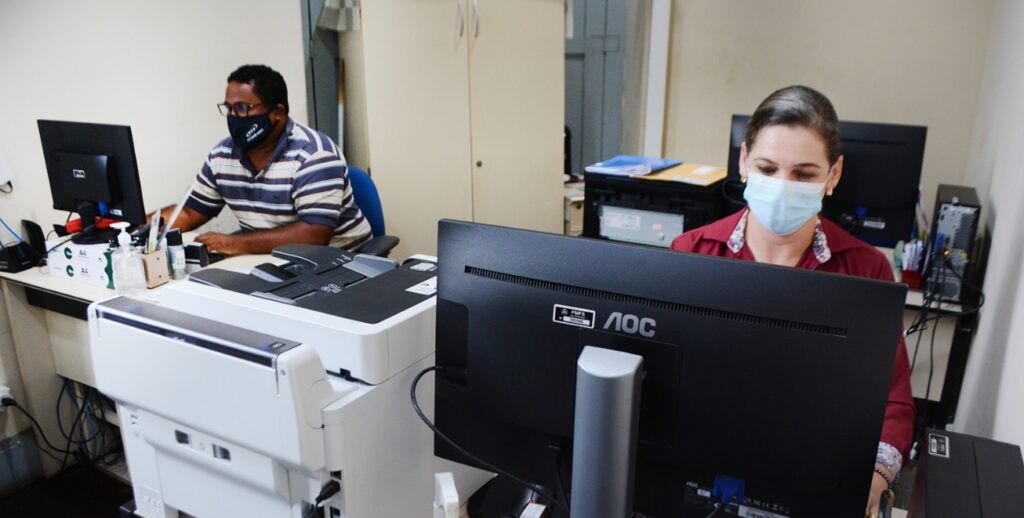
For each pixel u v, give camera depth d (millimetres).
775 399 711
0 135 2234
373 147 2986
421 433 1152
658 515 817
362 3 2828
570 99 4203
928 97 3152
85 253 2064
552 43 3344
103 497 2363
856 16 3213
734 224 1446
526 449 877
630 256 752
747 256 1404
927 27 3080
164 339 1047
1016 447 933
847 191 2240
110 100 2477
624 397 658
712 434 746
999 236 1900
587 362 670
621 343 761
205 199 2559
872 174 2197
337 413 980
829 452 704
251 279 1292
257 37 2875
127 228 2123
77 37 2350
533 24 3240
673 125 3822
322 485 1018
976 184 2613
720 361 722
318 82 3188
